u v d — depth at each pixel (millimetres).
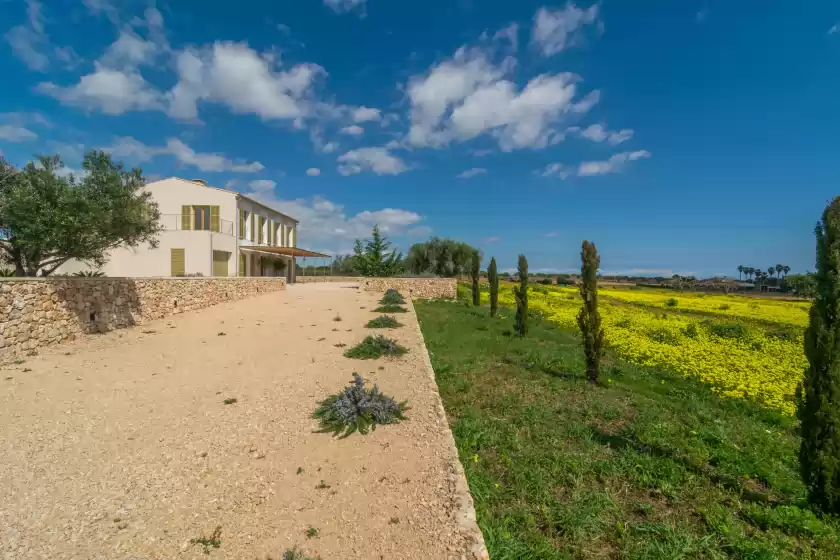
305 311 17734
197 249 26609
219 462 5098
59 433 5867
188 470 4910
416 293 29703
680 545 4039
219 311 17250
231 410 6766
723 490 5227
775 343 14984
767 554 3869
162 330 13180
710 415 7805
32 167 10797
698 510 4660
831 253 4633
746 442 6645
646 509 4695
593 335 9680
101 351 10398
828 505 4676
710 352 13188
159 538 3758
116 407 6867
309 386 7980
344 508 4168
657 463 5641
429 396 7402
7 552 3553
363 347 10445
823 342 4715
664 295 35281
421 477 4723
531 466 5531
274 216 38875
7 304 9188
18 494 4406
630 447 6180
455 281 30641
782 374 10703
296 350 10930
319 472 4855
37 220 10156
